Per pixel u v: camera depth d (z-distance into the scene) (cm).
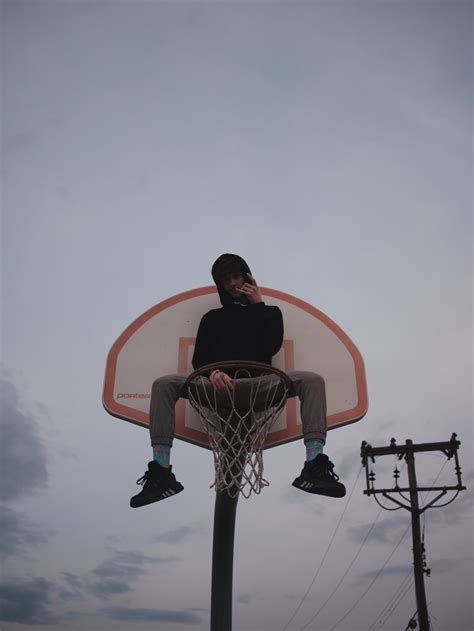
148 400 456
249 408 396
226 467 390
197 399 404
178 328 493
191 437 432
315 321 497
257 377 393
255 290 435
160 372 470
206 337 428
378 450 1206
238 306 437
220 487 389
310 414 377
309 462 364
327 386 462
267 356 418
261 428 396
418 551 1115
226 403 394
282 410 438
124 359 475
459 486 1139
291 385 389
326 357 477
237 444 391
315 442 368
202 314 501
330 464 362
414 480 1162
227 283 447
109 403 454
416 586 1098
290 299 512
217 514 462
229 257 453
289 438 434
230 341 416
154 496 358
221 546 463
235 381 387
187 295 512
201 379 393
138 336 488
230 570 463
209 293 514
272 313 422
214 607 457
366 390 459
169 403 391
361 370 469
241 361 371
